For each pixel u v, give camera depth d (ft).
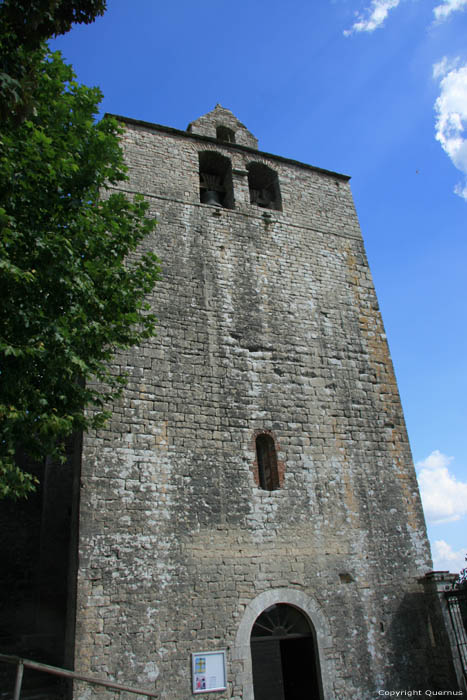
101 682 30.58
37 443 29.50
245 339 50.42
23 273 27.32
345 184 67.82
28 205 31.24
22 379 28.48
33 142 31.27
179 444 43.24
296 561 42.68
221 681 36.52
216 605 38.73
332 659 40.19
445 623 42.88
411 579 45.78
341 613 42.14
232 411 46.50
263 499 43.98
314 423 49.21
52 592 52.01
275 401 48.67
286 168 65.26
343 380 52.75
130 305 35.73
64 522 54.80
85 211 34.37
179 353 47.14
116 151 37.91
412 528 48.16
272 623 40.73
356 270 60.44
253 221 58.34
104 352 34.24
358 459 49.29
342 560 44.21
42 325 28.89
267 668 39.11
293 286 55.77
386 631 42.80
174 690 35.14
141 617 36.37
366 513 47.06
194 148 60.90
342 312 56.75
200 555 39.91
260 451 47.44
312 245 59.82
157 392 44.57
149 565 38.17
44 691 37.76
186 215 55.26
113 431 41.52
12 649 46.42
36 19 24.48
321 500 46.01
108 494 39.24
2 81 23.85
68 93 37.47
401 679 41.39
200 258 53.06
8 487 26.81
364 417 51.67
